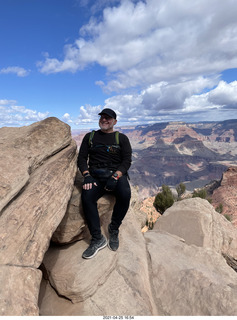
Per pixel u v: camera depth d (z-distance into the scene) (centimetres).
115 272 352
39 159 342
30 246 234
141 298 311
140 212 922
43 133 397
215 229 702
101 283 322
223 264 469
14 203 259
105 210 398
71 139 455
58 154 395
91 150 360
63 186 332
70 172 378
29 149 342
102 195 366
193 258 490
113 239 380
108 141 354
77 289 295
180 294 351
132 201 868
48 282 338
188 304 329
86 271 323
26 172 285
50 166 345
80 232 379
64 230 354
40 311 290
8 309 176
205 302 320
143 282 348
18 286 197
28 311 184
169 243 556
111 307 290
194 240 652
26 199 268
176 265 433
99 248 358
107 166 352
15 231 232
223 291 329
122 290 318
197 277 375
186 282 369
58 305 299
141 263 394
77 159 404
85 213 347
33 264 226
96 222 350
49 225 269
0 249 211
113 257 363
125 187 346
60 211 297
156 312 324
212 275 405
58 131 423
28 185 294
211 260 481
